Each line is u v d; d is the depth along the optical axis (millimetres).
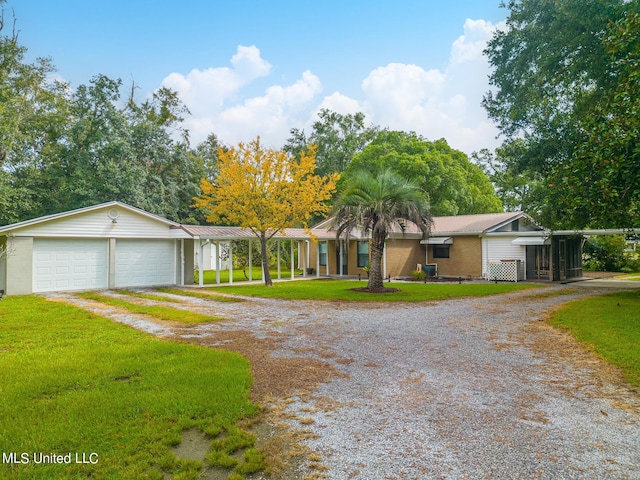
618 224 11094
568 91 17484
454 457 3389
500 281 20406
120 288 17625
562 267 20406
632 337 7430
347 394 4875
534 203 20188
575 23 14289
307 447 3586
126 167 27125
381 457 3402
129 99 33500
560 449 3510
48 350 6789
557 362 6188
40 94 27562
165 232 19141
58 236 16031
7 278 14859
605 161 9555
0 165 24906
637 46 9344
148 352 6602
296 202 18359
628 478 3059
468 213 33031
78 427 3857
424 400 4672
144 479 3041
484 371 5758
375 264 16016
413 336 8039
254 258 25250
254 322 9617
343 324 9344
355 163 34656
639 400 4641
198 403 4457
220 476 3150
